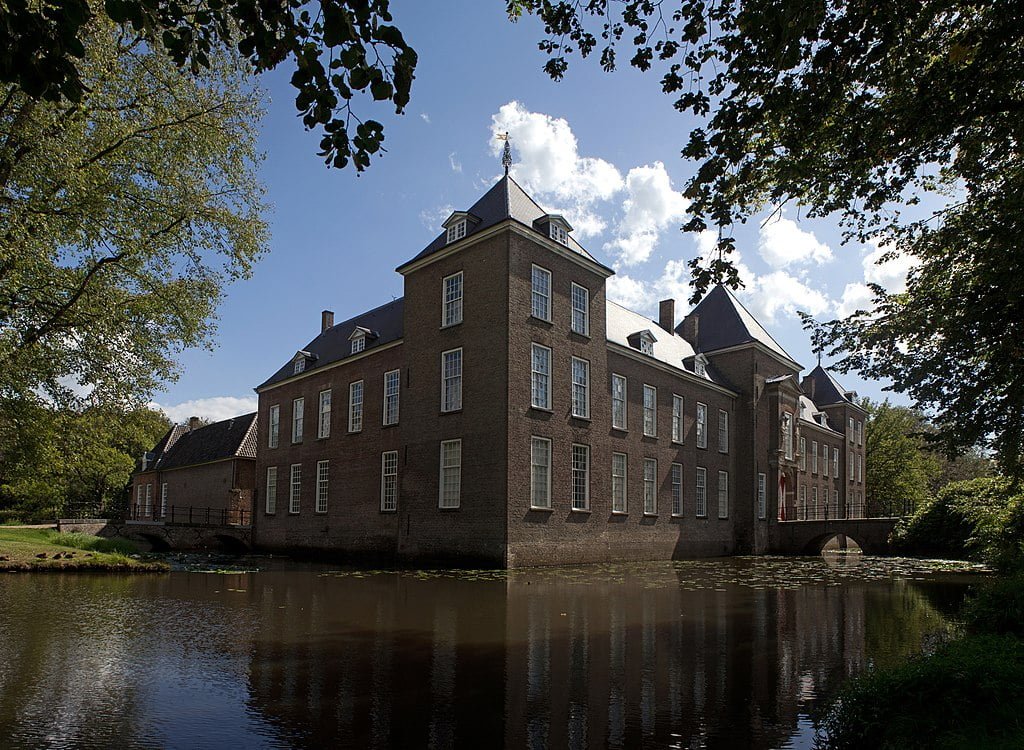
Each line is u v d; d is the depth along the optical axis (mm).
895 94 7676
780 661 8492
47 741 5453
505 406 22891
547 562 23812
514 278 23766
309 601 13703
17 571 18797
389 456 28266
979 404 10773
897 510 58875
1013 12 6605
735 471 37656
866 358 11586
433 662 8289
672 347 36406
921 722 5113
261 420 38312
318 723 5957
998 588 10383
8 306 15328
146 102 15953
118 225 16594
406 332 27359
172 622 11000
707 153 7348
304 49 3898
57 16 3479
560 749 5379
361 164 4227
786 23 5625
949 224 10477
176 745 5391
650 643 9570
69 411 18188
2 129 13547
